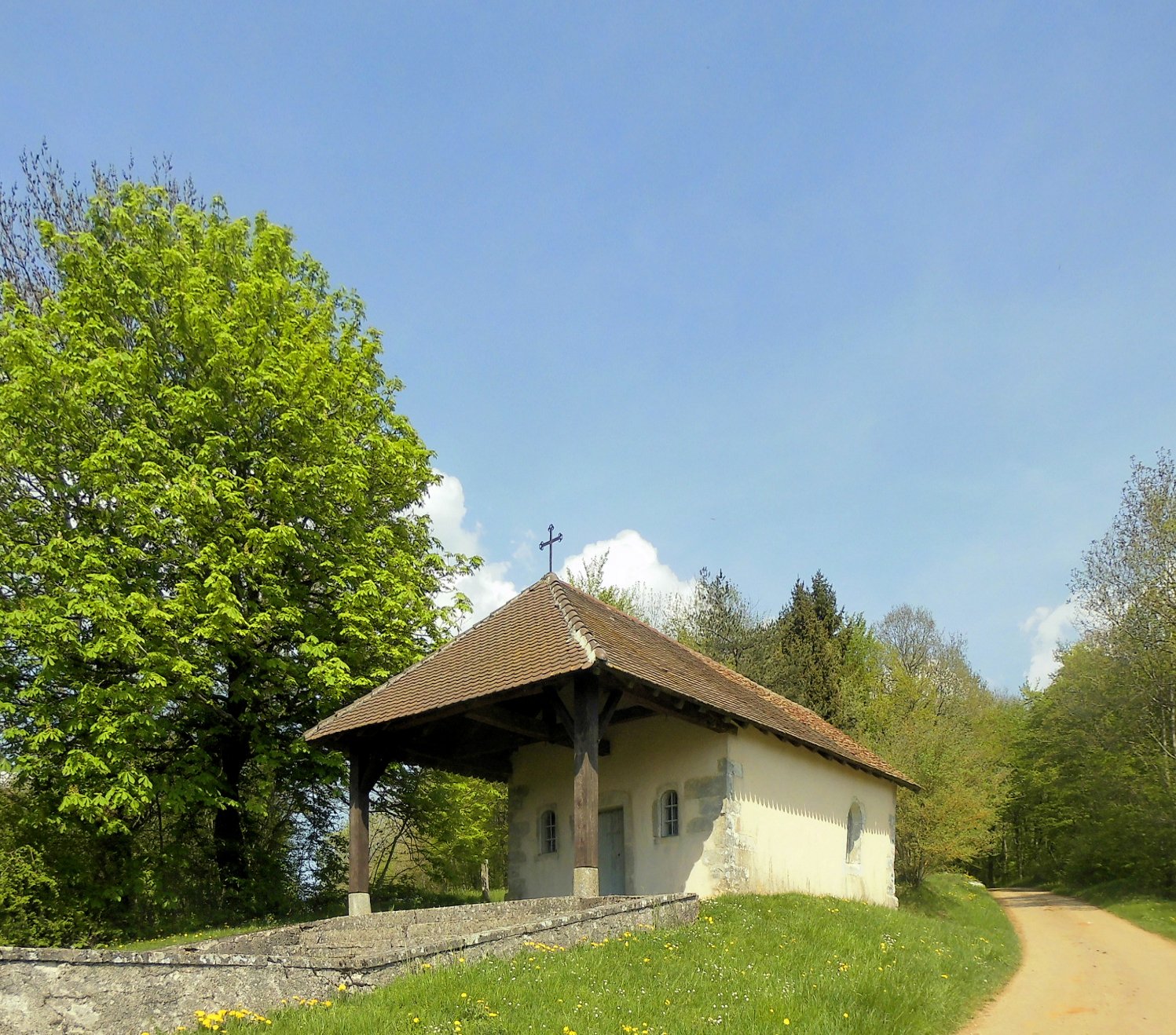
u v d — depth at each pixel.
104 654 15.65
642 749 16.64
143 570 17.09
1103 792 35.97
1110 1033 10.66
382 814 22.53
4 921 15.09
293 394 18.31
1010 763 47.12
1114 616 31.84
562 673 12.43
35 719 15.77
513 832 18.28
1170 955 18.78
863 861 20.25
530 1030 7.16
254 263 20.11
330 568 18.41
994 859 53.50
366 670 18.73
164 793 16.23
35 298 20.20
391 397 22.08
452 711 13.57
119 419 17.55
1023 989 13.84
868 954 12.40
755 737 16.55
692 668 17.25
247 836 19.98
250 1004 7.29
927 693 33.16
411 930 12.52
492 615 16.77
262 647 18.34
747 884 15.30
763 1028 7.91
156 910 17.23
